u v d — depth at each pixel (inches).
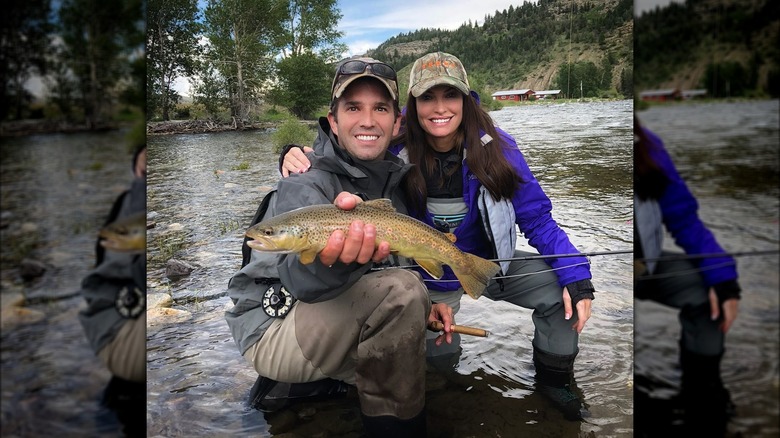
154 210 285.6
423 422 97.6
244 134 927.0
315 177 109.3
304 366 106.7
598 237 208.1
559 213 250.4
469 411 103.2
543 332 124.1
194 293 161.8
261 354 109.2
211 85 1197.1
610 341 128.1
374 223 95.6
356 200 95.3
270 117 1291.8
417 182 128.5
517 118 1061.1
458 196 132.6
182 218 264.4
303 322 104.0
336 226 91.5
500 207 129.0
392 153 129.9
